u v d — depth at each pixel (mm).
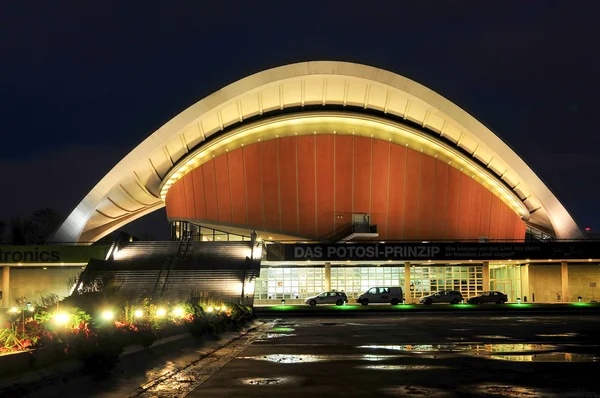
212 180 67625
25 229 103125
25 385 10195
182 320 21656
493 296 56406
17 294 56375
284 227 66312
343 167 66375
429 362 17234
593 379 14000
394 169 66750
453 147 67000
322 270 59875
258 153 66812
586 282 60938
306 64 61656
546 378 14172
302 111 66375
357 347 21781
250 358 18766
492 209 68688
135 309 17703
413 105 64750
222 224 67188
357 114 66062
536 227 78750
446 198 67438
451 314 45750
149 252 55156
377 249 57000
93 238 80688
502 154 64562
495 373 15000
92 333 12773
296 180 66438
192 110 62625
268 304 59062
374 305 51531
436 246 57438
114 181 65438
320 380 14047
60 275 56625
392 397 11875
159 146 64188
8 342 11109
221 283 46812
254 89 62531
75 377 11797
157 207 84500
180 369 16250
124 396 12094
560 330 29781
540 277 61094
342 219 66000
